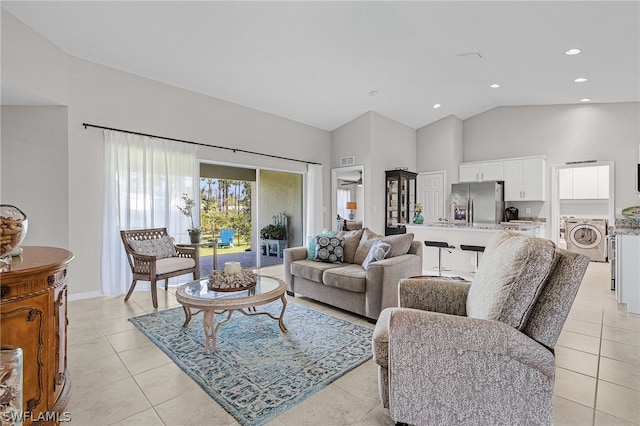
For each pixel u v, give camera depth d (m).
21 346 1.38
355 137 6.54
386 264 3.03
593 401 1.86
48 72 3.45
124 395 1.92
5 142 3.56
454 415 1.45
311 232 6.48
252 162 5.59
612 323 3.07
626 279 3.38
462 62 4.35
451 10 3.15
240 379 2.09
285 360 2.34
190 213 4.56
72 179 3.77
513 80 5.06
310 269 3.64
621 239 3.42
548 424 1.34
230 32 3.46
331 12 3.19
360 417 1.73
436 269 5.05
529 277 1.38
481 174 7.12
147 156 4.30
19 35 3.12
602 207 7.05
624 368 2.23
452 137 7.18
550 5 2.96
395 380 1.53
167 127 4.53
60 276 1.62
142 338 2.73
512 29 3.45
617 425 1.65
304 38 3.64
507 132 6.99
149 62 3.99
